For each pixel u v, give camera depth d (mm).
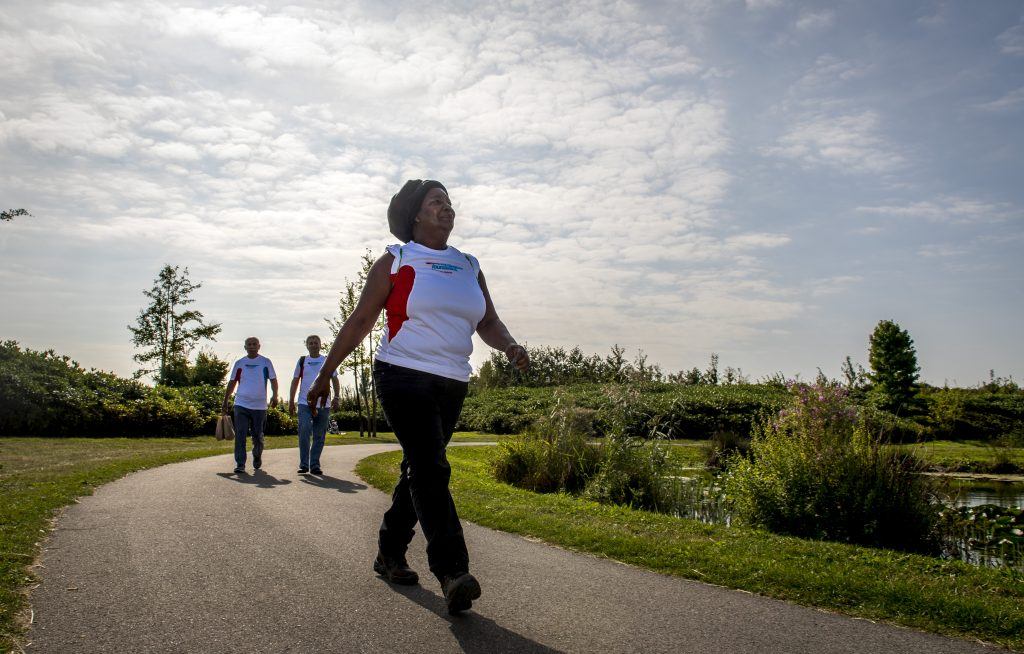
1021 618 3436
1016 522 8453
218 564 4266
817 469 7480
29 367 20609
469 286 3676
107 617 3254
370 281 3588
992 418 26281
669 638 3166
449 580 3246
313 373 10141
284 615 3336
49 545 4691
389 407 3518
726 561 4617
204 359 38469
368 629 3170
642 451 10180
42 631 3051
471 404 33375
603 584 4109
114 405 20562
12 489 7035
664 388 30859
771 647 3078
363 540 5059
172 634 3055
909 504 7145
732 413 24922
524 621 3352
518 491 8805
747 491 7777
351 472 10297
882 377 33281
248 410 10016
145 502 6605
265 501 6906
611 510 7160
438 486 3393
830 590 3924
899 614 3562
